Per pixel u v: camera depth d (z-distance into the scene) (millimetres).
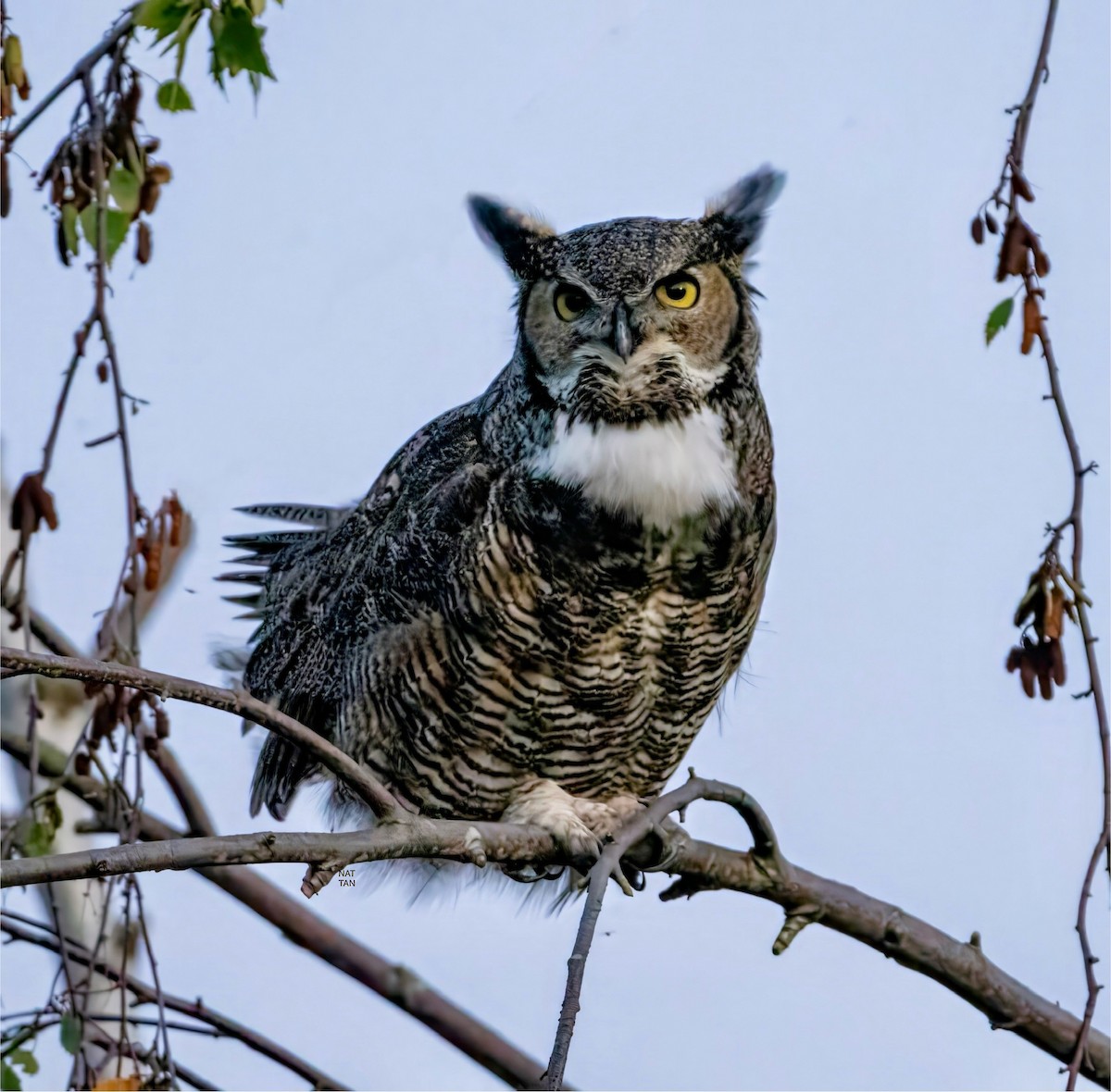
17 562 9148
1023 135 8195
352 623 11273
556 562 10180
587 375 10133
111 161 8758
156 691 6320
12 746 10484
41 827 9180
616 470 10062
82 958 9086
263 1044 10109
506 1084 10992
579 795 11281
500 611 10336
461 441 10938
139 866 6109
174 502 9336
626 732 10906
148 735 9531
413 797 11258
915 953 9797
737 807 9328
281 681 12031
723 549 10383
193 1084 9523
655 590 10352
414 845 7152
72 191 8664
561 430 10219
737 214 10578
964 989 9859
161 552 9258
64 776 9492
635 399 10125
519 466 10344
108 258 8828
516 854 9234
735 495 10367
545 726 10703
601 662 10453
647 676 10664
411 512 10789
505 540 10281
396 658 10805
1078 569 8336
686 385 10180
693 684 10852
